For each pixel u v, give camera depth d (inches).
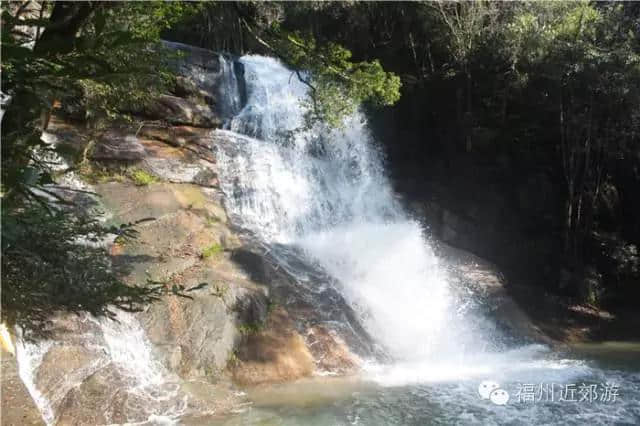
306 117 563.8
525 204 747.4
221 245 472.1
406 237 658.2
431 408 337.1
